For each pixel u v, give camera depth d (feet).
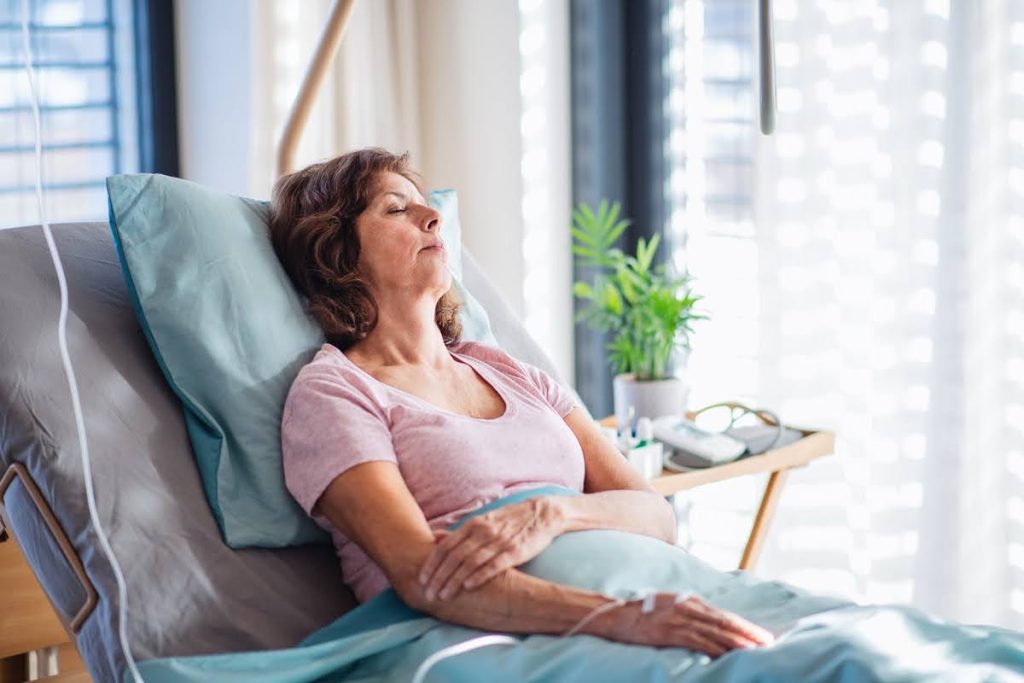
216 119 10.82
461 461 5.47
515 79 10.71
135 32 10.91
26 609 6.48
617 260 9.96
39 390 5.37
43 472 5.25
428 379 5.84
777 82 9.10
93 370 5.53
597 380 11.29
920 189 8.55
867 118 8.84
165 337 5.61
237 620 5.24
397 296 5.92
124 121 11.06
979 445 8.48
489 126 10.96
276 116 10.31
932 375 8.52
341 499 5.20
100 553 5.12
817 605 4.98
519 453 5.68
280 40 10.28
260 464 5.51
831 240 9.12
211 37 10.71
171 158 11.08
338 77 10.68
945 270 8.39
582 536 5.25
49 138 10.73
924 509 8.66
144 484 5.35
